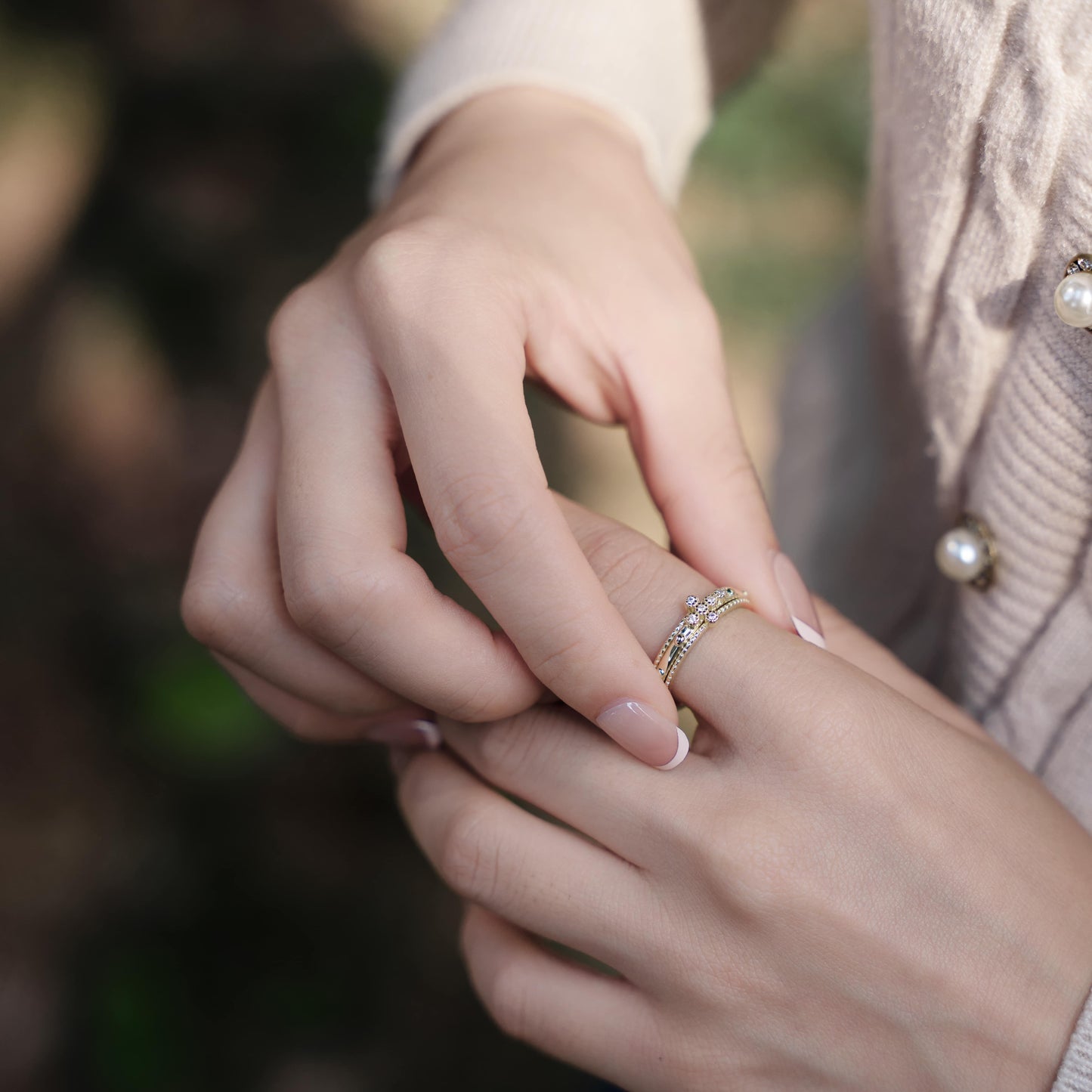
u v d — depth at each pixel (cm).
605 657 38
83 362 79
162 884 65
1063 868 38
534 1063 63
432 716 42
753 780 39
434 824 42
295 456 40
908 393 44
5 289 81
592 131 45
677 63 49
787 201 99
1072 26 37
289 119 91
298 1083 61
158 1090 59
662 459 42
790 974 39
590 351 42
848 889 38
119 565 74
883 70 41
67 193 85
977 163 39
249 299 85
